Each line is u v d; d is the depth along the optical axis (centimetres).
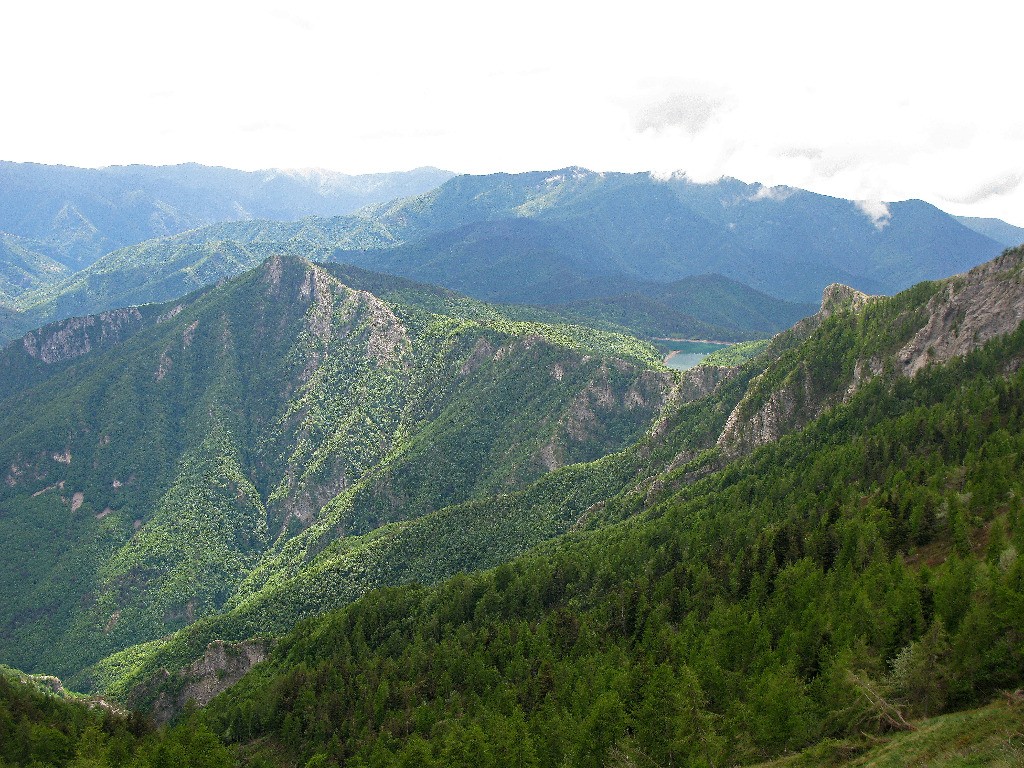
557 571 17938
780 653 10256
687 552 16575
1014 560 9600
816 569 12256
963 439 15738
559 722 10356
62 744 13400
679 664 11231
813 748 8294
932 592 9612
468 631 16662
